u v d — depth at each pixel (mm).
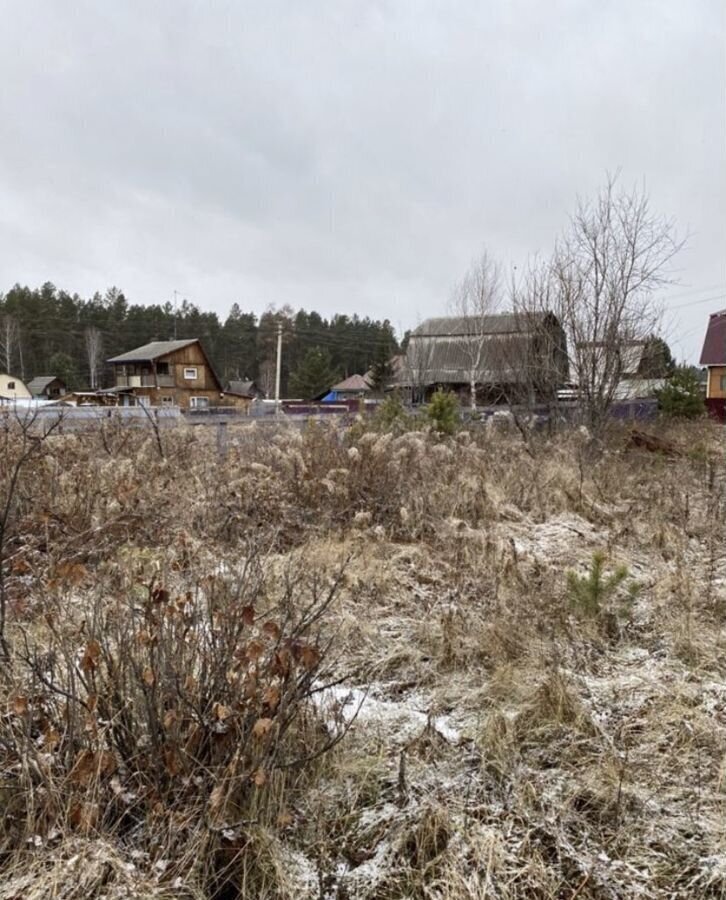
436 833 1875
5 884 1603
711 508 5848
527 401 12211
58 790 1756
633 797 2055
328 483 5242
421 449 6434
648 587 3994
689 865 1786
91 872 1609
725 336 25297
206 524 4738
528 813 1983
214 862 1749
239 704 1943
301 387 50438
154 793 1812
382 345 42531
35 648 2135
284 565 4039
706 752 2303
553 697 2568
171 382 42312
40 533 4031
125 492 4711
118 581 2990
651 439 10258
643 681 2828
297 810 1979
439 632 3275
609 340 10906
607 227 10992
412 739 2334
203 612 2293
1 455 4977
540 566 4195
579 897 1680
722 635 3305
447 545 4715
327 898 1684
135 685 1957
